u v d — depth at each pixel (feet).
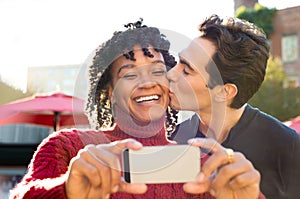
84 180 2.73
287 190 5.30
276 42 41.91
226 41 5.09
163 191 3.46
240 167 2.76
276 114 33.91
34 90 20.30
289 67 41.98
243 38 5.14
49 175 3.44
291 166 5.35
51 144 3.59
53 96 19.71
